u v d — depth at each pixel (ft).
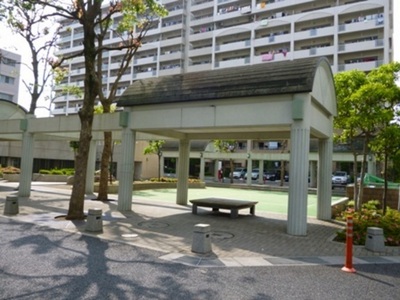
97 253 24.36
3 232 30.14
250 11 189.47
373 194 61.00
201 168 127.54
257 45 182.50
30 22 71.82
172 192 86.89
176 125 42.80
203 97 39.81
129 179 47.50
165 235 31.83
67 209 46.16
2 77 178.29
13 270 19.80
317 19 167.84
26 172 60.80
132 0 48.03
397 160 45.39
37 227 33.12
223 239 31.37
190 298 16.70
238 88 37.70
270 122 35.94
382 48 148.97
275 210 57.47
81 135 40.78
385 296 18.15
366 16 157.38
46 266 20.81
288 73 35.78
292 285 19.31
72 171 116.78
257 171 175.73
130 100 46.21
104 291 17.11
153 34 223.30
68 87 85.81
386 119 42.01
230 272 21.26
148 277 19.58
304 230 34.09
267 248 28.32
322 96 40.04
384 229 32.94
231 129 45.44
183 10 215.31
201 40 210.18
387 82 43.93
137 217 42.29
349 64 153.69
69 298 16.03
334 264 24.04
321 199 46.57
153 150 116.78
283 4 178.50
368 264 24.30
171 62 218.59
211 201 47.44
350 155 93.61
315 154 104.06
